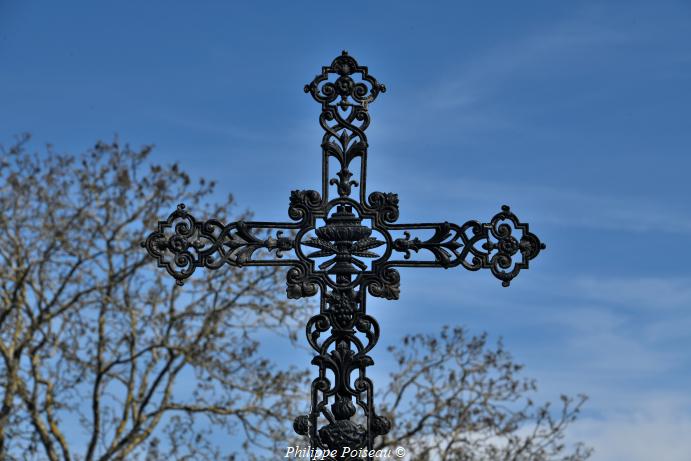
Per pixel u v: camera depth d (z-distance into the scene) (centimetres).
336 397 770
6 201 2361
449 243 794
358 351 775
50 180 2372
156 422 2402
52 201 2370
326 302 786
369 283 789
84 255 2350
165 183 2359
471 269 791
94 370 2392
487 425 2256
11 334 2417
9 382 2350
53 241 2333
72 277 2377
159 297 2405
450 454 2248
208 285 2370
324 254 795
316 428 764
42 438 2372
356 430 759
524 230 798
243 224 802
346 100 820
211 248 800
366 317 781
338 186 806
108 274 2375
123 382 2422
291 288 787
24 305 2433
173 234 803
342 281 789
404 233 797
